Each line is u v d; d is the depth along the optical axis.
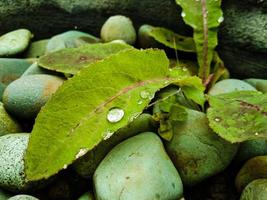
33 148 0.22
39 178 0.21
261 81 0.32
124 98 0.23
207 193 0.25
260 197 0.21
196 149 0.24
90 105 0.23
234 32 0.33
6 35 0.35
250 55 0.33
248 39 0.32
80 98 0.23
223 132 0.22
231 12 0.32
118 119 0.22
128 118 0.22
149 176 0.21
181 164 0.24
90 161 0.23
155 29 0.33
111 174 0.22
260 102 0.24
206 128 0.24
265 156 0.25
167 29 0.35
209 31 0.31
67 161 0.21
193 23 0.31
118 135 0.24
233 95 0.26
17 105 0.26
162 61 0.25
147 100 0.23
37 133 0.22
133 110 0.23
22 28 0.37
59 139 0.22
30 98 0.26
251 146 0.26
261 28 0.32
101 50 0.30
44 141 0.22
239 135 0.22
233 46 0.33
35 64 0.30
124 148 0.23
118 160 0.22
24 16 0.37
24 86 0.27
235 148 0.24
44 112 0.22
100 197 0.22
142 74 0.24
